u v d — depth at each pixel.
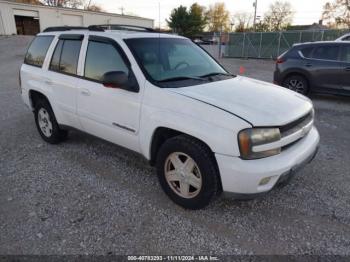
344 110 6.90
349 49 7.30
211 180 2.67
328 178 3.62
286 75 8.27
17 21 32.09
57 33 4.38
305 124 2.99
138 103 3.10
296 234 2.65
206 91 2.99
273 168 2.50
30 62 4.82
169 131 2.99
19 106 7.12
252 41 24.08
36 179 3.58
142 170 3.82
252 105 2.76
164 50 3.59
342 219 2.85
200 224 2.77
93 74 3.66
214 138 2.54
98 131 3.74
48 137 4.64
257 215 2.91
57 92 4.14
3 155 4.27
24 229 2.69
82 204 3.07
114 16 38.56
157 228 2.71
